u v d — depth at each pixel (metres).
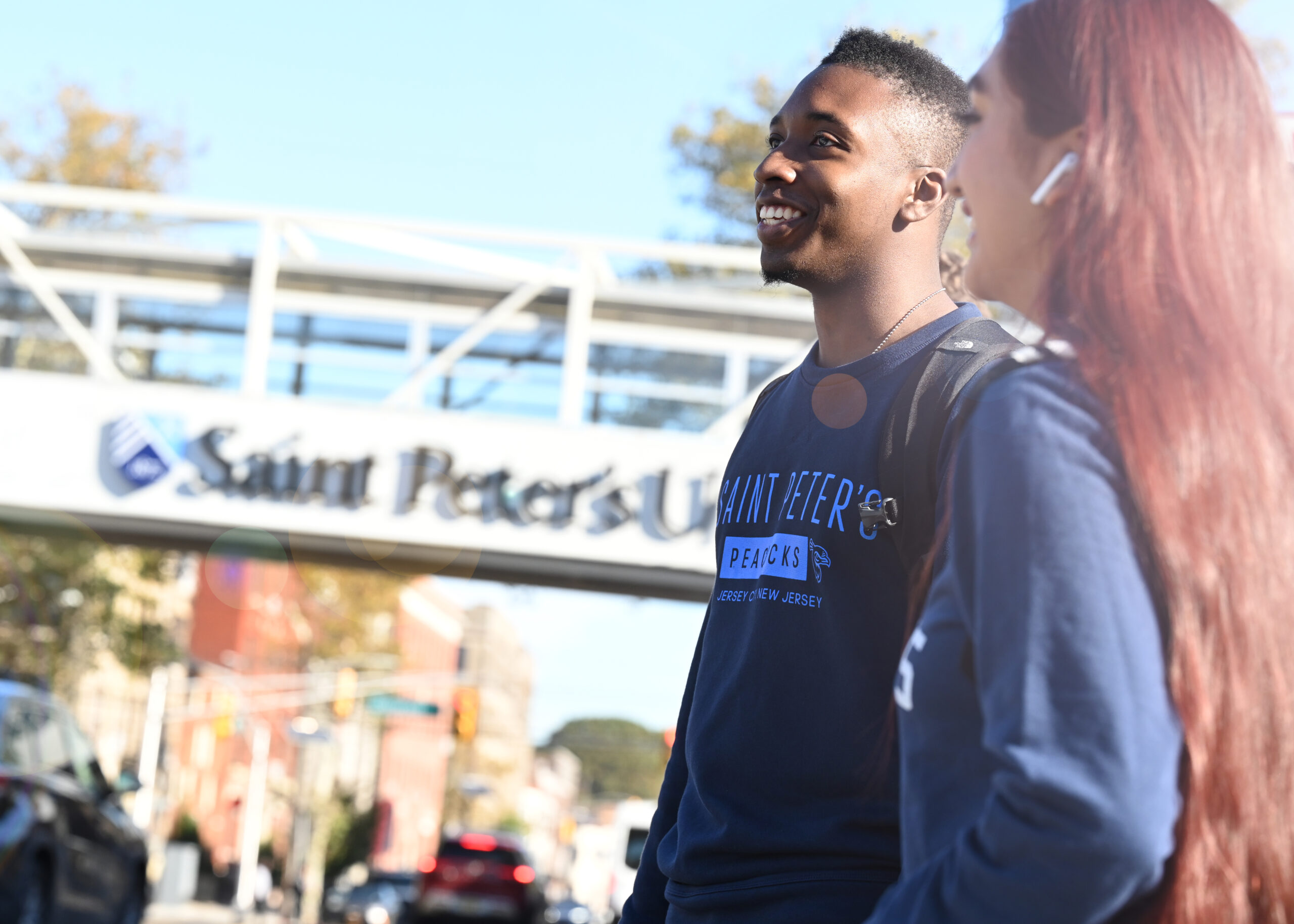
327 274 16.39
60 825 8.74
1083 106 1.27
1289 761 1.12
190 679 40.03
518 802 93.12
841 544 1.57
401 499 15.75
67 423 15.81
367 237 16.19
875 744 1.52
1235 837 1.11
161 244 16.55
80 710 34.56
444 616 75.06
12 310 16.45
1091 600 1.12
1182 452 1.14
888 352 1.65
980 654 1.17
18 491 15.69
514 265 16.08
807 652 1.57
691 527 15.58
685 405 15.99
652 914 1.85
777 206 1.78
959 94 1.77
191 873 29.06
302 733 37.72
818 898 1.50
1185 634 1.12
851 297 1.77
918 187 1.76
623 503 15.59
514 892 22.33
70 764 9.12
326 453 15.88
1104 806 1.08
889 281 1.75
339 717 32.16
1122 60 1.26
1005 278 1.36
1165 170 1.23
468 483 15.75
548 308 16.25
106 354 16.25
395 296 16.39
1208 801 1.12
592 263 16.06
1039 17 1.32
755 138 15.77
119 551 23.53
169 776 40.28
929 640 1.27
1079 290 1.22
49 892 8.65
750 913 1.54
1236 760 1.11
